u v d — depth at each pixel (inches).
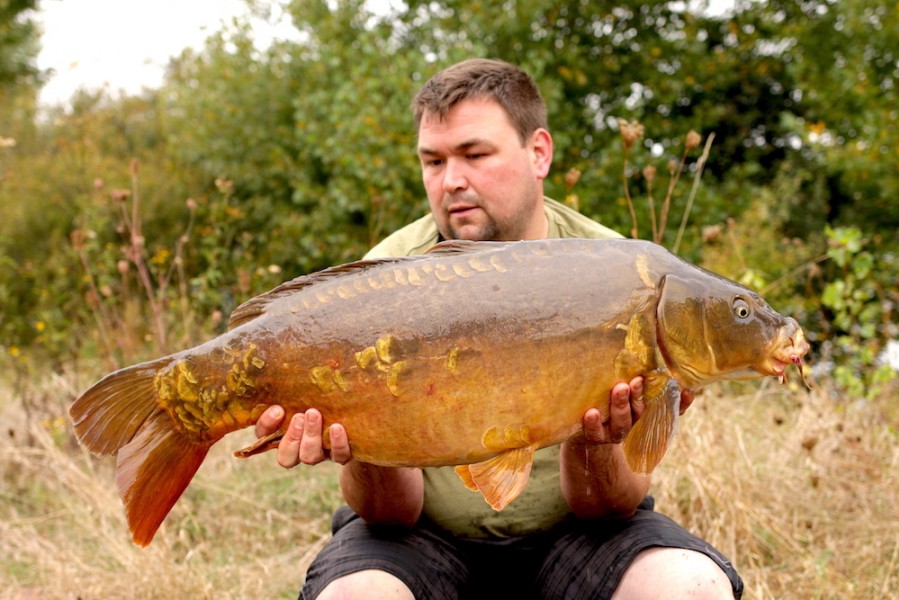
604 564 84.7
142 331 233.0
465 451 72.3
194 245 341.7
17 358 235.9
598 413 72.9
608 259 73.7
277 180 396.5
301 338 72.1
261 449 74.0
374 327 71.4
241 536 148.0
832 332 248.4
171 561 131.3
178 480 75.5
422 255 74.5
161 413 74.9
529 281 72.1
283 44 394.6
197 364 73.6
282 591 130.6
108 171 385.1
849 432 154.9
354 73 328.2
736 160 468.4
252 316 74.5
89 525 141.6
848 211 391.2
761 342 74.4
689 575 79.7
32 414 200.1
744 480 137.9
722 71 428.5
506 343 70.9
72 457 182.5
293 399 72.7
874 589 119.6
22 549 143.3
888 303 206.8
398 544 88.4
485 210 96.8
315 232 360.5
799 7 444.1
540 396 71.6
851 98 374.9
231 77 396.8
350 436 72.7
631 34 430.6
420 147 98.7
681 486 141.6
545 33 390.3
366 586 82.4
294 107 388.2
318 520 149.9
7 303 309.7
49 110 456.8
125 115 466.0
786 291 285.3
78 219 283.4
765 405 180.9
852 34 378.3
